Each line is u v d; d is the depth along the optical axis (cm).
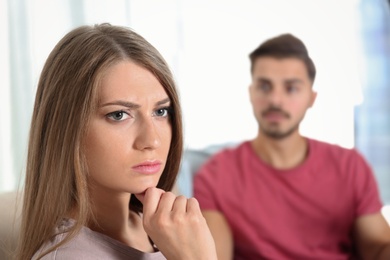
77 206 64
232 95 193
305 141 136
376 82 220
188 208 64
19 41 158
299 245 132
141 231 75
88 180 65
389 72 219
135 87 61
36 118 67
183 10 184
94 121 61
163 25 180
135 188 63
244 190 133
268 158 135
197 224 63
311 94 139
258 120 137
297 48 135
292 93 134
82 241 63
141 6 177
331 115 202
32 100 160
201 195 135
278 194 133
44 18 162
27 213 67
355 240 136
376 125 222
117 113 61
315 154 134
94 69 61
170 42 181
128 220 74
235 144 192
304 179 132
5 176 158
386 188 222
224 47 191
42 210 64
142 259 67
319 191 133
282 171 133
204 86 190
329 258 133
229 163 136
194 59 189
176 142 69
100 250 63
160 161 65
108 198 68
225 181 135
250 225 133
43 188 64
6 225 93
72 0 165
